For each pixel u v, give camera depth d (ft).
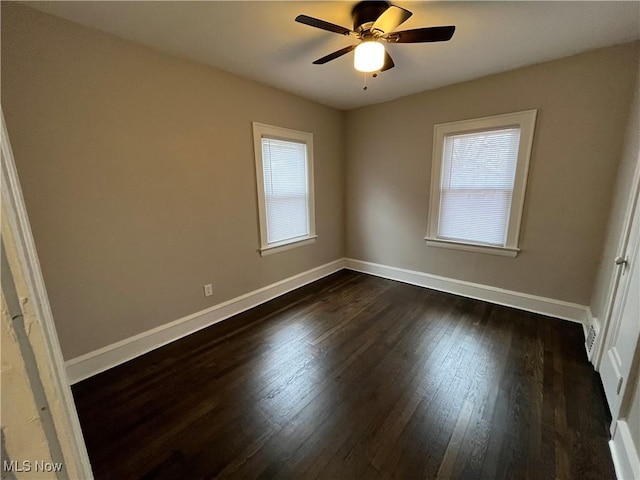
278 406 5.80
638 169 5.76
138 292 7.48
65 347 6.40
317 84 9.86
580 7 5.69
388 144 12.21
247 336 8.47
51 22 5.63
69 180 6.11
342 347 7.84
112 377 6.72
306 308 10.31
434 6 5.70
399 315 9.63
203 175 8.51
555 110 8.32
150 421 5.47
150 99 7.17
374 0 5.49
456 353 7.46
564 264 8.86
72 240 6.28
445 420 5.40
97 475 4.49
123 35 6.49
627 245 5.91
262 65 8.29
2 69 5.22
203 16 5.87
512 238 9.64
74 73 5.98
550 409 5.60
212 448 4.91
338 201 13.92
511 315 9.44
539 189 8.94
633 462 4.05
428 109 10.78
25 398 1.32
